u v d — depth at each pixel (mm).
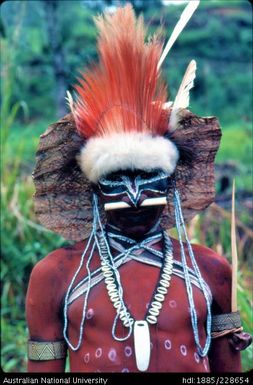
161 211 2072
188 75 2203
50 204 2188
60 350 2090
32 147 6359
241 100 9062
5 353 4152
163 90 2096
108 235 2109
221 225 4469
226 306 2145
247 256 4652
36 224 4637
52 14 6680
